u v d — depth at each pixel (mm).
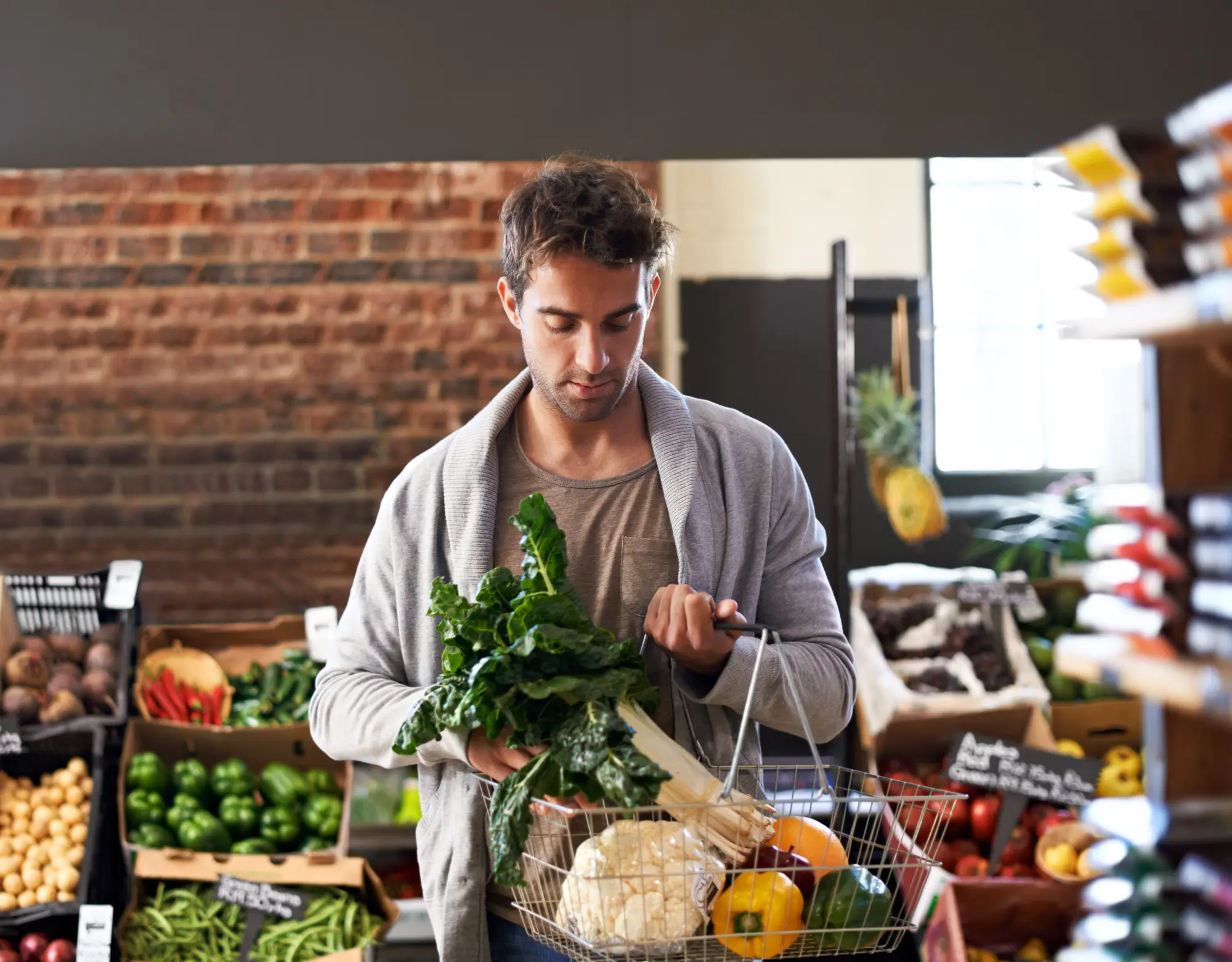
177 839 2939
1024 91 2533
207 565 3904
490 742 1346
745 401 4172
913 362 4188
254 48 2533
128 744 3014
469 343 3932
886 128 2541
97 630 3152
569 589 1368
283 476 3918
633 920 1134
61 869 2799
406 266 3920
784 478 1644
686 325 4172
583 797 1284
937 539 4109
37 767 3084
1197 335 1515
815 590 1608
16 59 2523
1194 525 1768
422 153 2545
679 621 1341
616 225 1344
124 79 2533
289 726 3129
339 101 2537
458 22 2535
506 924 1535
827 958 1487
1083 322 1570
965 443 4242
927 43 2533
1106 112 2529
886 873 1474
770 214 4168
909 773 2971
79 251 3883
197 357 3900
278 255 3904
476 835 1521
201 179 3887
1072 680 3166
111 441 3889
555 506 1572
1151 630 1725
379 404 3928
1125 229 1686
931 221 4207
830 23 2531
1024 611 3260
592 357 1377
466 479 1565
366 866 2846
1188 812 1962
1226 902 1807
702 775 1287
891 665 3100
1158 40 2523
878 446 3617
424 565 1583
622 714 1284
